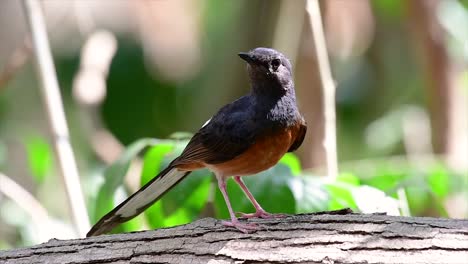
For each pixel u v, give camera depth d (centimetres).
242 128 892
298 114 930
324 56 1152
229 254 757
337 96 1777
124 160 977
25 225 1255
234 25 1794
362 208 945
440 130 1582
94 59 1305
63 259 786
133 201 906
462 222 737
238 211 959
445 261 699
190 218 1016
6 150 1554
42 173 1258
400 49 1822
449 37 1570
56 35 1719
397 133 1655
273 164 930
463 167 1189
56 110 1101
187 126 1855
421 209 1274
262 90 907
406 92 1830
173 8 1761
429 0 1562
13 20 1612
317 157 1441
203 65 1847
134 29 1806
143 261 773
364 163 1471
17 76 1658
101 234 902
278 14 1664
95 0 1777
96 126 1449
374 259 715
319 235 751
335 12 1563
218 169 927
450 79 1579
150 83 1841
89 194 1306
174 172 942
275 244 755
